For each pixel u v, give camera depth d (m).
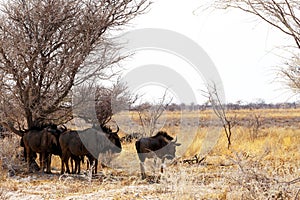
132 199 25.28
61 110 47.19
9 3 42.72
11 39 41.84
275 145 48.06
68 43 44.41
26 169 41.44
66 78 44.50
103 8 44.69
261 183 21.66
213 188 26.11
